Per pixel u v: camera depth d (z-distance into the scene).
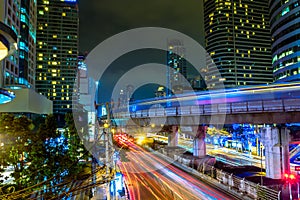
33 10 98.88
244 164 44.81
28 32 88.75
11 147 24.08
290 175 28.14
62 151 29.62
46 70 141.12
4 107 57.53
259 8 180.25
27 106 59.00
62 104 140.62
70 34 147.12
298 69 76.00
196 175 35.66
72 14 149.00
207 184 30.42
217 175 32.81
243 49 172.50
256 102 32.59
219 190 27.56
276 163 32.84
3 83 66.62
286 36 81.06
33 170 24.00
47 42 143.12
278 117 31.59
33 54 98.12
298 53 76.44
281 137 33.12
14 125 25.55
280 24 84.38
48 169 24.84
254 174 36.12
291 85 47.22
